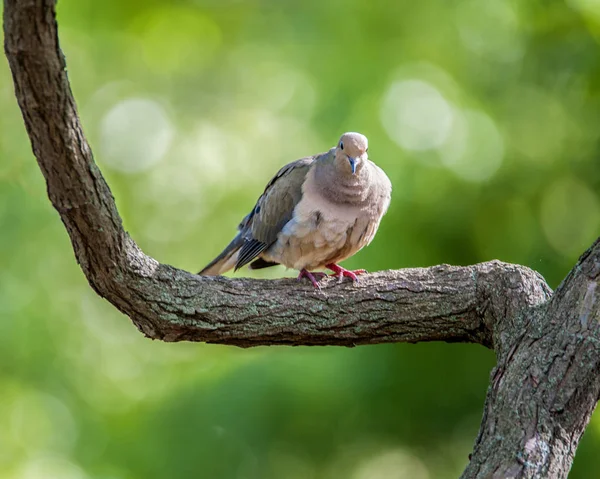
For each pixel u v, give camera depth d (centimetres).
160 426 1270
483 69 1365
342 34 1428
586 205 1317
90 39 1588
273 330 741
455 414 1215
